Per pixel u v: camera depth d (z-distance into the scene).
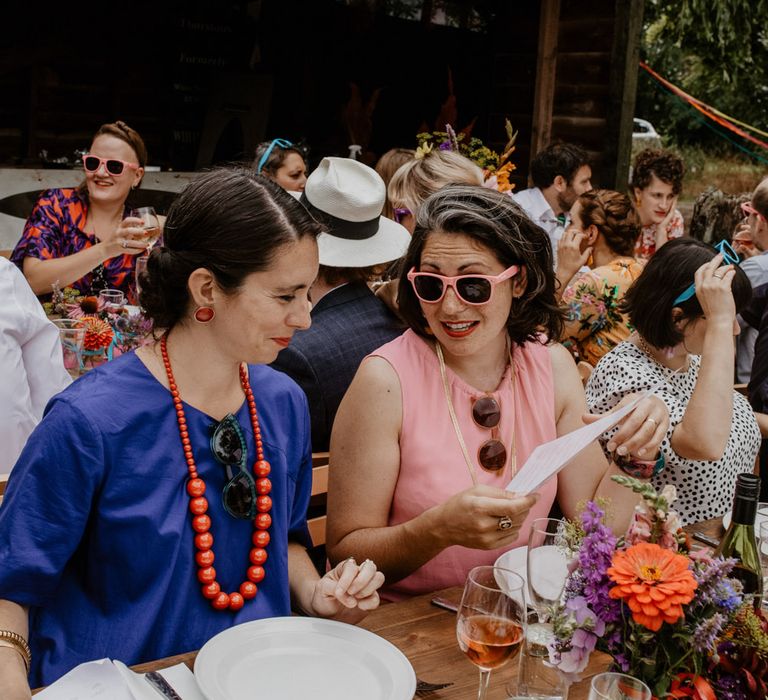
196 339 1.76
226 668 1.63
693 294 2.67
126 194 4.77
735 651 1.59
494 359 2.40
